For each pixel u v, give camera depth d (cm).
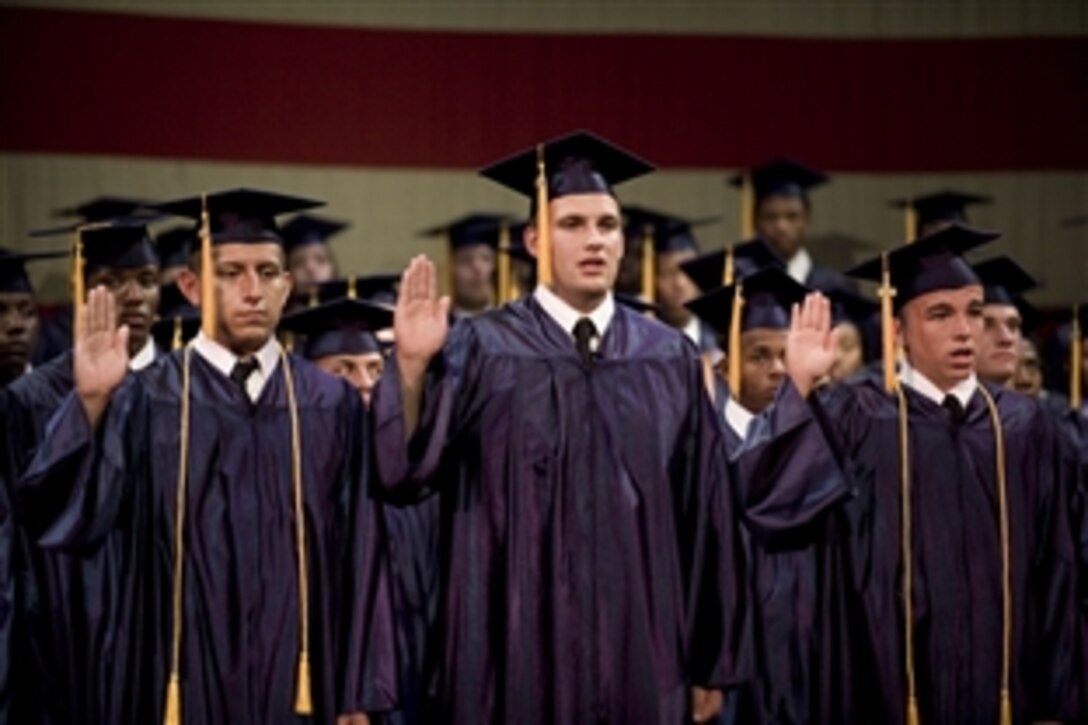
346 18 2214
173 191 2153
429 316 1054
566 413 1111
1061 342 1797
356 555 1143
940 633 1241
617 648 1095
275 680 1124
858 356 1728
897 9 2262
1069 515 1291
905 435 1261
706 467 1133
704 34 2259
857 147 2256
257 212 1190
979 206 2247
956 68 2258
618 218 1152
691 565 1127
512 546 1099
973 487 1264
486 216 2011
